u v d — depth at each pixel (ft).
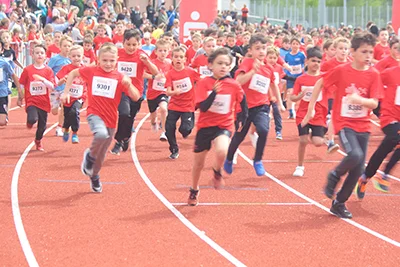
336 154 53.47
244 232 31.86
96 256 27.96
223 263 27.43
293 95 44.55
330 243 30.45
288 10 207.82
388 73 37.42
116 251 28.63
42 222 32.73
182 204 36.78
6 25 85.97
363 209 36.91
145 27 94.53
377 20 200.85
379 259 28.35
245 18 172.55
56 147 53.47
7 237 30.27
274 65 54.65
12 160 47.75
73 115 52.24
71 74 38.32
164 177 43.47
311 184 42.63
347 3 206.69
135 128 65.05
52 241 29.84
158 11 146.30
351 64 34.32
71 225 32.32
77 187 40.11
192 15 90.33
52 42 80.84
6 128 63.10
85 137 58.75
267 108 41.14
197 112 78.64
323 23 207.21
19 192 38.65
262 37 41.14
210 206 36.52
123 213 34.65
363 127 33.94
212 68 34.35
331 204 37.55
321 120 44.60
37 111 50.34
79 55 52.19
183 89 49.01
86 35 69.05
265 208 36.45
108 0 133.80
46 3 120.47
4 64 51.60
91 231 31.40
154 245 29.53
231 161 39.52
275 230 32.32
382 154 37.35
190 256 28.19
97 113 37.45
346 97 33.91
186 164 47.91
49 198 37.37
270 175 45.19
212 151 53.72
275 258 28.19
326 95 44.60
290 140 60.13
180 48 48.78
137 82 50.19
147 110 79.66
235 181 42.98
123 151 52.26
